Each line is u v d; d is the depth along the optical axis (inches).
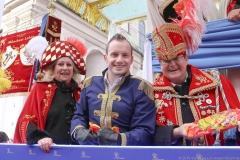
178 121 51.2
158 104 53.6
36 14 184.2
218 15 77.3
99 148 37.4
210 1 72.6
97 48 227.3
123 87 50.6
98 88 52.3
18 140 58.6
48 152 41.6
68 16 199.9
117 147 36.2
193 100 53.1
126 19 215.9
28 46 95.0
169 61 53.7
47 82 68.9
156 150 34.0
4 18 200.5
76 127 47.9
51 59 67.8
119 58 49.6
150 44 85.8
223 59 71.8
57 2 190.5
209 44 73.6
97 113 49.0
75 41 88.5
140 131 44.1
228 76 76.7
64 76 68.1
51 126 61.6
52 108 63.4
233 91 53.9
